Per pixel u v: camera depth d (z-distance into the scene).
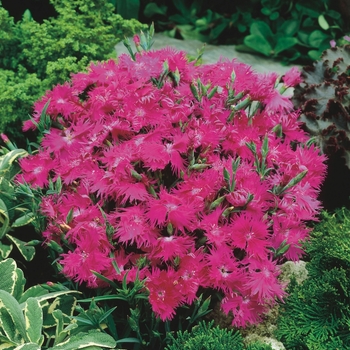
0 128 1.17
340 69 1.13
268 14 1.65
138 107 0.88
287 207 0.86
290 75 0.96
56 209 0.87
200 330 0.85
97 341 0.83
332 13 1.59
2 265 0.90
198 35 1.76
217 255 0.83
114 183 0.84
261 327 0.88
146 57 0.93
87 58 1.19
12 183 1.00
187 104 0.89
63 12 1.22
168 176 0.88
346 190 1.05
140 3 1.80
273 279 0.83
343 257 0.84
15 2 1.49
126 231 0.82
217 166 0.86
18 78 1.20
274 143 0.90
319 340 0.83
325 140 1.02
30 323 0.83
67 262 0.84
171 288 0.83
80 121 0.90
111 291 0.88
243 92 0.90
